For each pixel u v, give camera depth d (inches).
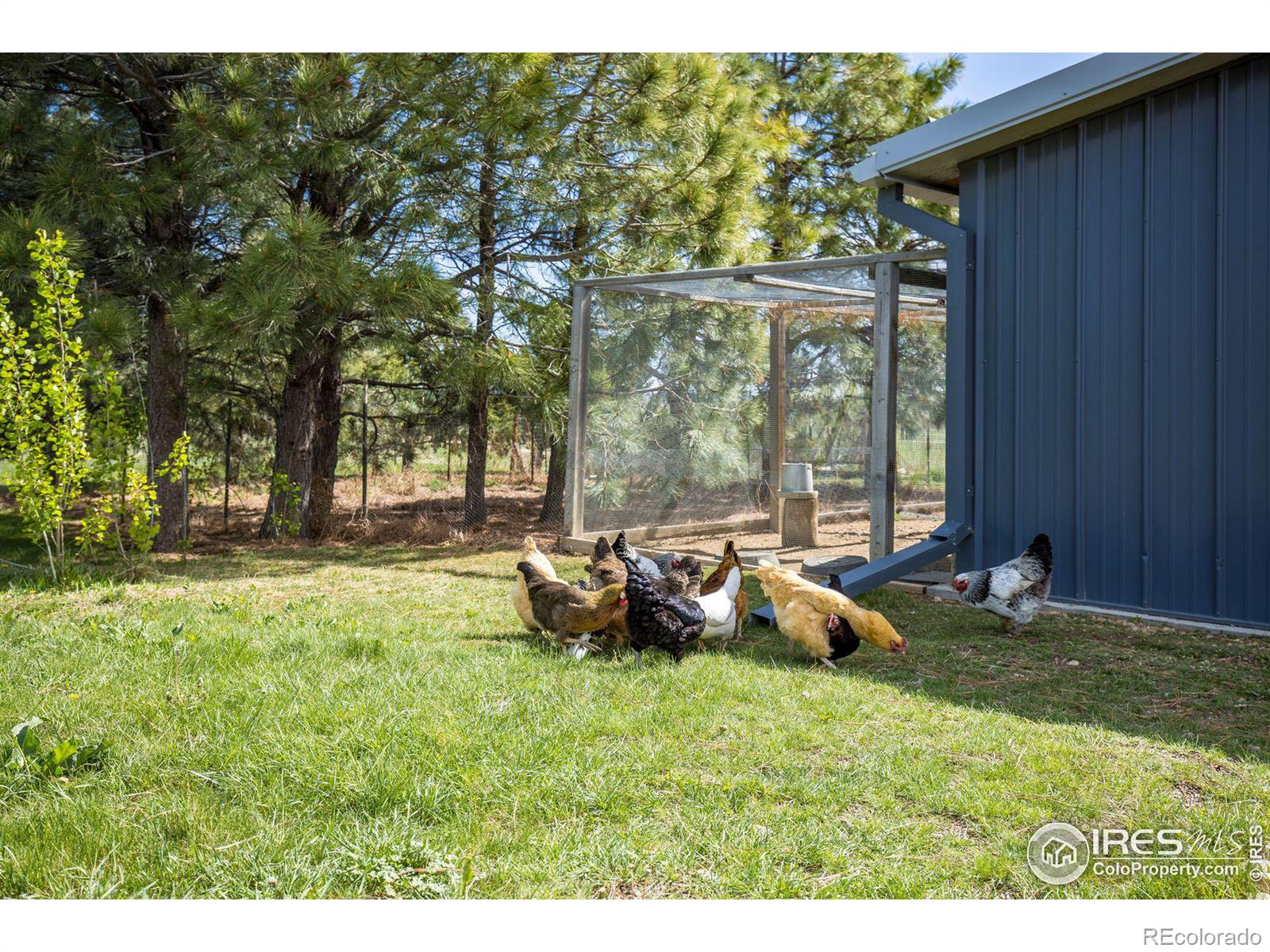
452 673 194.9
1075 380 286.0
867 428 411.8
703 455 452.1
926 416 425.4
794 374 447.2
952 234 311.4
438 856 116.3
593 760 146.3
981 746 159.6
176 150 373.1
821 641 215.0
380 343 470.6
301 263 339.6
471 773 139.6
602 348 433.4
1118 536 276.7
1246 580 249.4
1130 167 270.7
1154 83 256.4
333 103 358.9
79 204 353.7
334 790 133.0
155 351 454.3
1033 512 298.5
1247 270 246.7
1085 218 282.0
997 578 248.7
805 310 436.8
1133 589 273.6
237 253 460.4
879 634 215.3
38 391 327.3
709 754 152.6
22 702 171.9
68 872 111.7
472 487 516.4
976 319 312.7
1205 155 254.2
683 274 391.9
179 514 462.0
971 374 312.8
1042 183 293.1
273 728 156.1
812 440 439.2
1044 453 295.0
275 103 370.3
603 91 434.9
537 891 110.0
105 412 348.5
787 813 130.8
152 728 158.4
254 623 253.0
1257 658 223.6
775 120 625.9
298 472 499.8
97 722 162.2
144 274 414.9
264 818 126.7
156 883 110.0
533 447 706.2
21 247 330.6
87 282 418.6
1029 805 134.8
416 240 442.9
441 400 525.3
